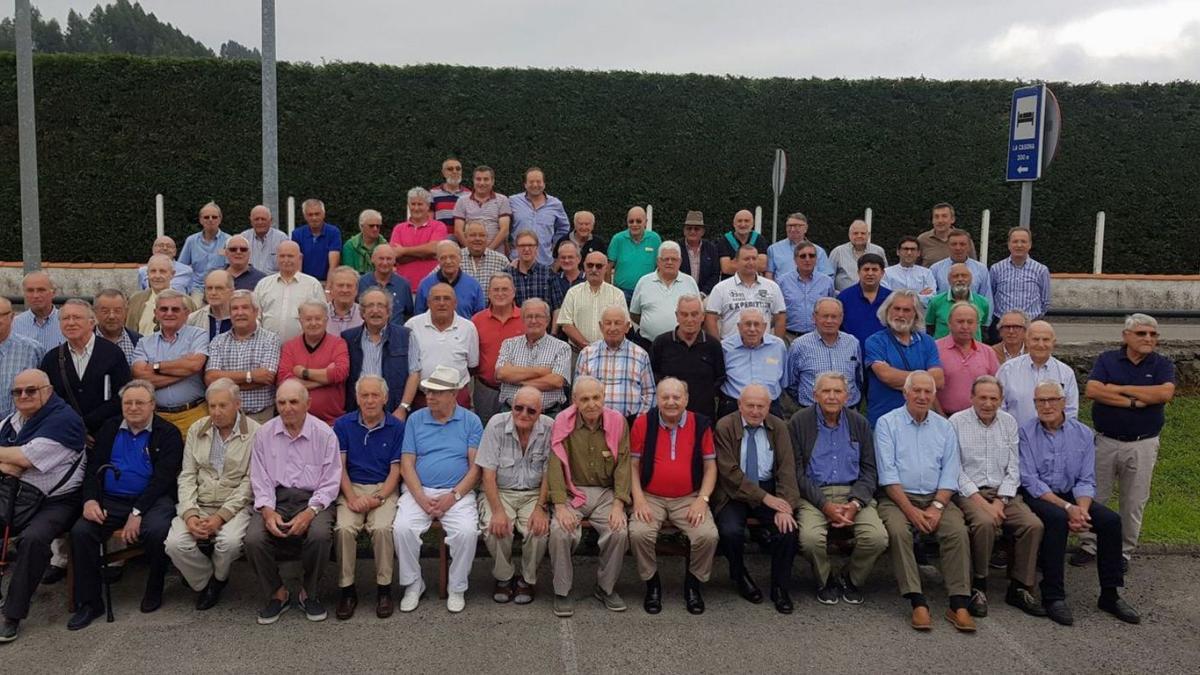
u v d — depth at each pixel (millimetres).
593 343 7086
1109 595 5922
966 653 5348
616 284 9039
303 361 6660
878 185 14766
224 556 5637
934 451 6148
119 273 13094
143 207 13703
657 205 14438
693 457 6148
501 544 5902
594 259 7715
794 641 5465
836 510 6027
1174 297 13719
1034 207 14945
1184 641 5547
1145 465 6590
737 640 5469
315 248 9031
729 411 7145
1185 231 15078
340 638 5410
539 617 5750
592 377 6129
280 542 5816
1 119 13438
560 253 8258
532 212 9492
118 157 13602
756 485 6078
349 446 6133
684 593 6062
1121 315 11891
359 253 9008
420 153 13945
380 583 5758
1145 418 6559
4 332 6402
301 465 5910
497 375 6984
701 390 6996
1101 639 5566
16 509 5594
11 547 5828
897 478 6121
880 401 7000
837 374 6293
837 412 6281
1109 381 6648
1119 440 6633
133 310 7715
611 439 6066
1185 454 8547
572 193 14242
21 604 5371
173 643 5320
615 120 14227
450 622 5656
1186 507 7574
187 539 5629
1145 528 7180
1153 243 15086
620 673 5020
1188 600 6148
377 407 6062
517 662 5129
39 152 13531
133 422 5871
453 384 6164
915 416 6230
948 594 5809
